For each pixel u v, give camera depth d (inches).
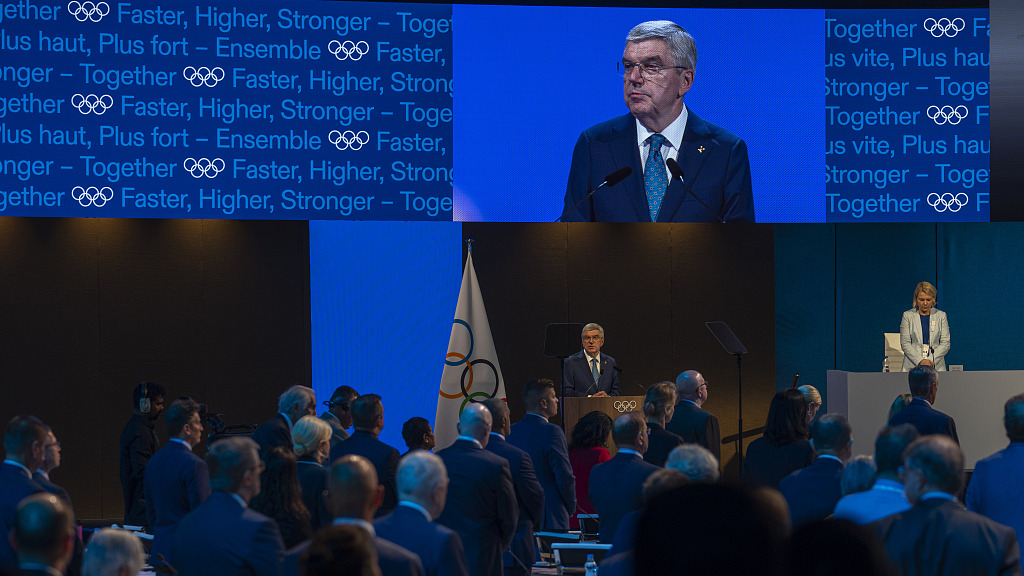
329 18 728.3
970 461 623.5
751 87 745.6
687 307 751.7
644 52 741.9
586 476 456.1
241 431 714.2
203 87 719.1
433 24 735.1
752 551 86.8
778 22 743.7
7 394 691.4
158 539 348.8
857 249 773.3
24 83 701.3
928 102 749.9
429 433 422.0
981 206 754.8
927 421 421.7
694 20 743.1
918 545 244.1
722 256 753.0
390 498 379.2
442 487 262.8
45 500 204.8
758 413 754.8
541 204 744.3
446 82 737.0
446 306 741.9
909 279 775.1
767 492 129.5
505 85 740.0
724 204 750.5
